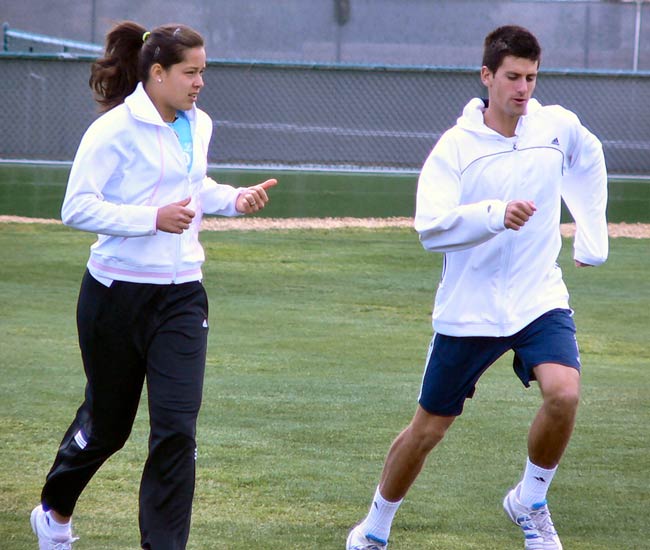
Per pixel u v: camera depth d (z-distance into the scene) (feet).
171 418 41.88
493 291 45.34
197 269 43.62
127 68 43.96
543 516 46.14
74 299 108.47
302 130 184.55
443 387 45.83
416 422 46.34
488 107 46.24
